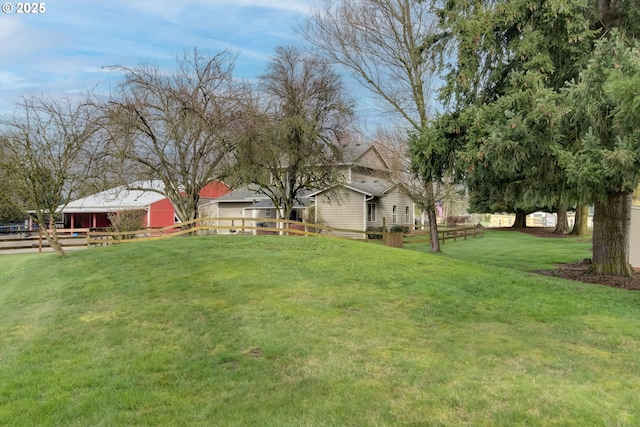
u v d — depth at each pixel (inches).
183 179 721.0
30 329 257.8
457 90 501.4
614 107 339.9
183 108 674.2
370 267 406.6
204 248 534.6
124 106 641.0
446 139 469.1
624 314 273.0
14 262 605.9
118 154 633.6
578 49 419.8
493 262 652.1
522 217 1606.8
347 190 1039.0
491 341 216.5
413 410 142.3
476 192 527.5
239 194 1376.7
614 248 469.1
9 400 155.6
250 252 500.7
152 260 464.8
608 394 152.9
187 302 301.4
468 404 145.6
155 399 154.9
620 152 313.3
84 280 400.5
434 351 201.3
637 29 447.5
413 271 391.9
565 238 1144.8
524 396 150.9
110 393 160.1
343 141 881.5
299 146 794.8
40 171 540.1
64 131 546.3
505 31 471.8
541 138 378.9
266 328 239.0
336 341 216.1
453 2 540.7
